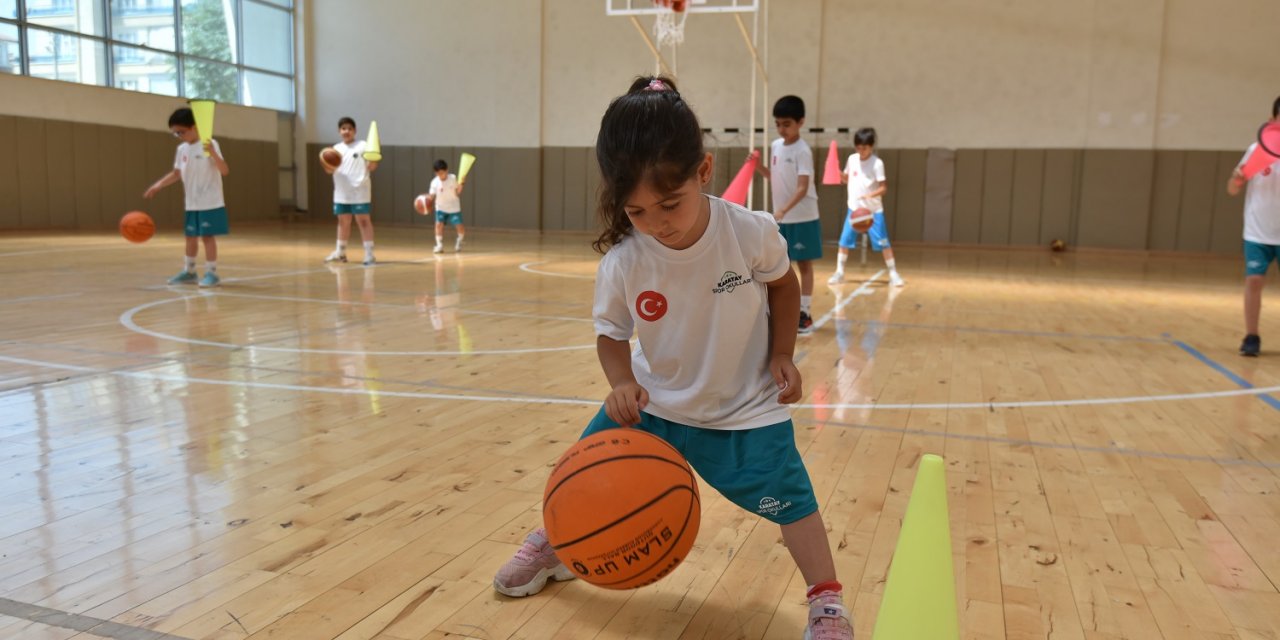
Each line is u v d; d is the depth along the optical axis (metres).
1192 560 2.20
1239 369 4.75
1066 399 3.97
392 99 18.09
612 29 16.50
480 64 17.41
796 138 5.70
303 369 4.29
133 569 2.04
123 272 8.40
